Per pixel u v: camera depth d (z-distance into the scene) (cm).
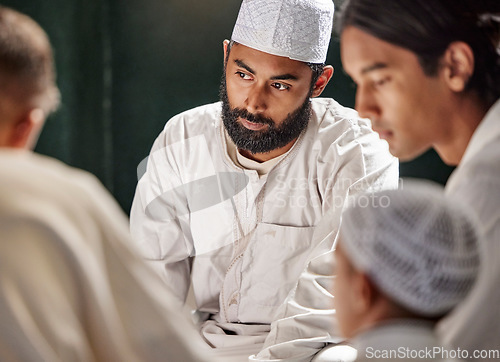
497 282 228
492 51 270
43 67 229
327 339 357
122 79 805
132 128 811
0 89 221
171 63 799
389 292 203
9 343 200
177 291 441
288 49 388
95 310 211
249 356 383
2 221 206
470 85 273
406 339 204
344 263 214
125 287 221
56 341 203
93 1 780
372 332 207
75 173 234
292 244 419
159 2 791
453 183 250
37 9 725
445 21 265
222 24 787
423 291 200
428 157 762
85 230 217
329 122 423
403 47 270
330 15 407
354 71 283
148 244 439
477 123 277
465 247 201
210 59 794
